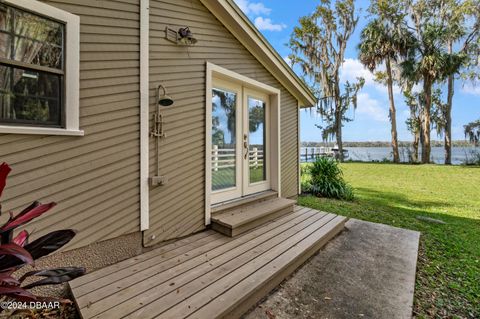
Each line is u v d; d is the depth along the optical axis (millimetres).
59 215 1906
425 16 14445
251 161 4180
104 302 1647
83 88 2029
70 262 1966
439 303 2141
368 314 1867
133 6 2367
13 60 1687
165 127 2646
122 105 2285
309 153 17344
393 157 16672
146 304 1640
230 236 2910
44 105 1848
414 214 5078
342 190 6242
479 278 2578
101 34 2139
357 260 2779
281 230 3189
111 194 2211
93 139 2094
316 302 1996
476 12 13539
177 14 2799
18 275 1764
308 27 16422
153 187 2537
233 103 3805
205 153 3115
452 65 13453
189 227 2922
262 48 3848
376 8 15047
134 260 2281
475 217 4957
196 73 3031
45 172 1840
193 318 1521
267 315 1811
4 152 1664
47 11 1815
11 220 1217
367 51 15461
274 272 2123
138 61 2404
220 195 3543
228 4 3242
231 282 1939
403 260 2803
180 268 2150
